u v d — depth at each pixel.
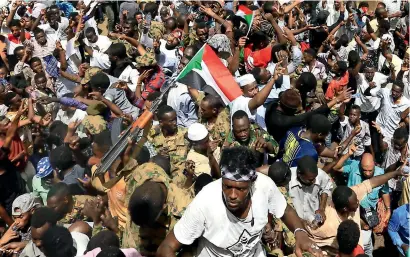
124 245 4.25
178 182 5.55
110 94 7.19
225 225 3.53
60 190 4.95
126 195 4.29
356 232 4.57
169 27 10.95
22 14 12.38
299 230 3.78
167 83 7.86
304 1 13.91
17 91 8.53
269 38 10.05
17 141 6.57
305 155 5.66
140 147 4.63
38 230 4.40
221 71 6.04
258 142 5.93
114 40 10.48
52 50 10.19
